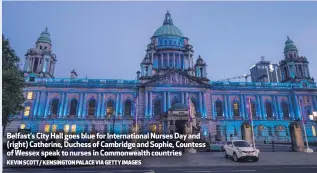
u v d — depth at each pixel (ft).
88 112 233.14
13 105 104.63
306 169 61.36
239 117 243.19
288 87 262.06
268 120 245.45
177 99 239.50
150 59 289.74
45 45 265.54
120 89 241.35
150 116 227.40
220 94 252.62
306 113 250.37
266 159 84.99
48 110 228.22
